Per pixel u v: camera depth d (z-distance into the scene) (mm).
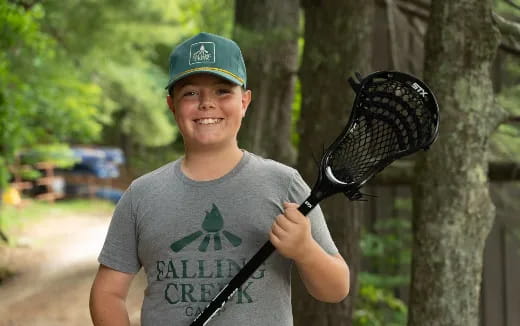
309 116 4512
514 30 3611
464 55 3432
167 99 1733
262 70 4887
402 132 1539
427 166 3520
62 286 7461
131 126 18547
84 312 6508
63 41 10930
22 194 14914
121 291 1673
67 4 10312
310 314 4508
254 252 1544
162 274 1567
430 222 3514
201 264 1544
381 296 7062
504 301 7805
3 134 7828
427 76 3547
